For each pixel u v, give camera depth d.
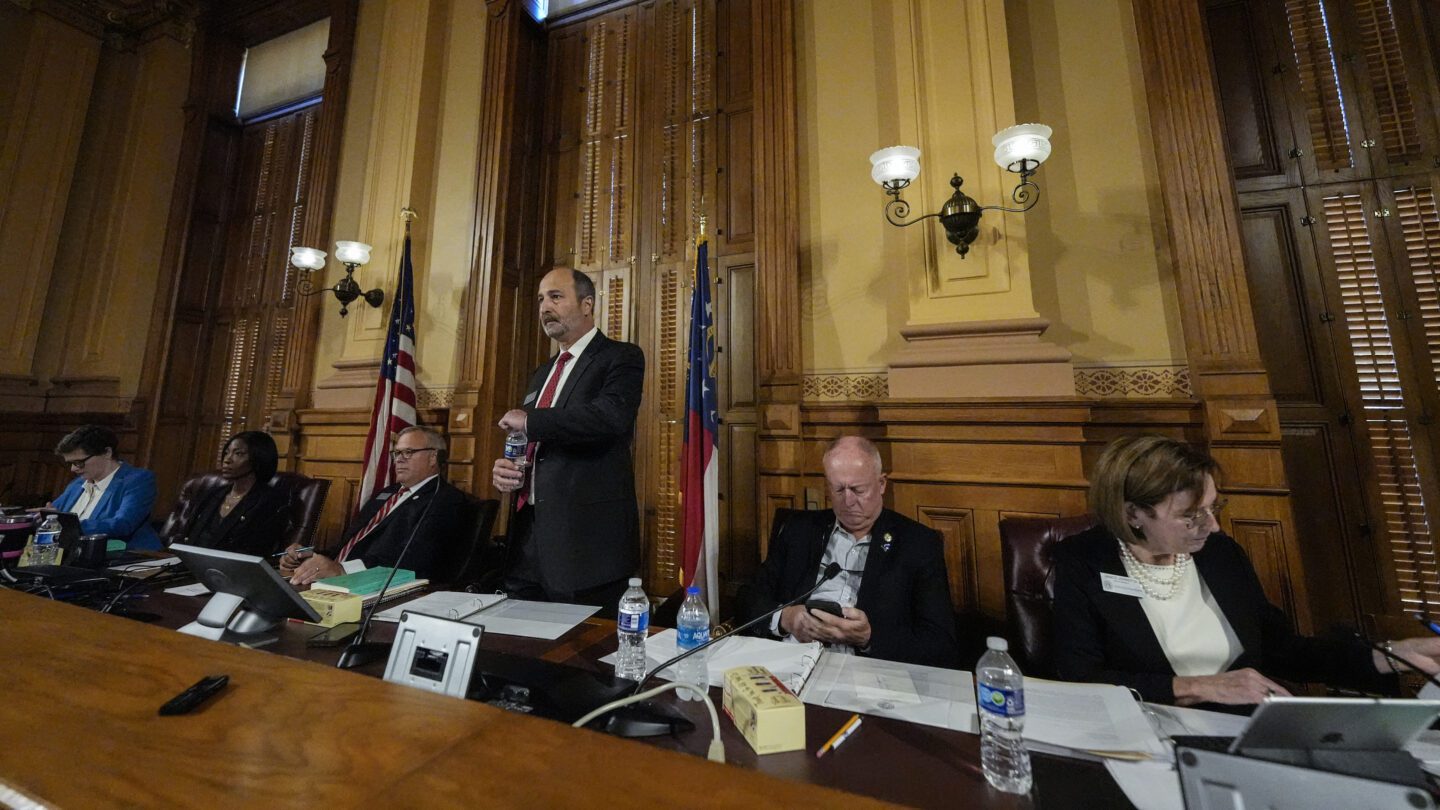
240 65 5.14
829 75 2.71
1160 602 1.15
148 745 0.52
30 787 0.45
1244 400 1.90
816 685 0.95
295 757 0.50
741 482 2.80
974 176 2.27
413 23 3.75
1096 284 2.20
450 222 3.50
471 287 3.26
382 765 0.49
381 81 3.77
